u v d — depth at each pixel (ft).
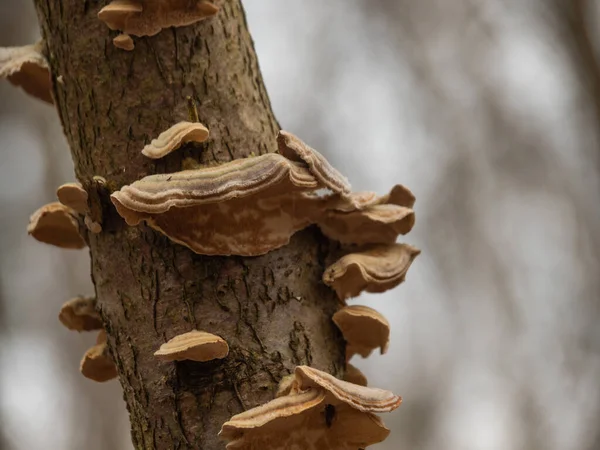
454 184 54.13
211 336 8.63
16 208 49.29
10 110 46.32
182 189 8.38
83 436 48.65
